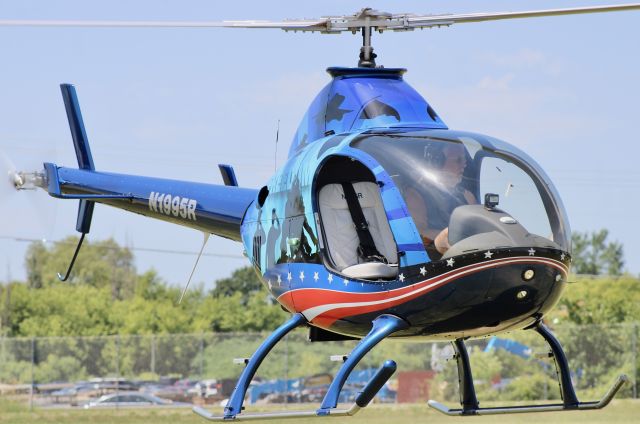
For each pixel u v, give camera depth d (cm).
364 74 3628
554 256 3127
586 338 10406
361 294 3241
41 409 8994
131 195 4572
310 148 3497
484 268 3056
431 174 3162
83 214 4875
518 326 3281
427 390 9888
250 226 3850
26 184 4909
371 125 3462
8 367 10869
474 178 3172
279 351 11475
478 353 10488
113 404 9388
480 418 6888
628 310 14650
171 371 10912
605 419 6806
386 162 3209
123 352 11162
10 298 17488
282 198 3569
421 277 3106
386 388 9944
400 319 3186
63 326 17100
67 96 4900
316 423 6481
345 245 3372
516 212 3156
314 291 3381
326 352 11506
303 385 10469
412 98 3544
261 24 3744
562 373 3475
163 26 3728
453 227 3086
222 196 4238
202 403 9969
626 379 3306
